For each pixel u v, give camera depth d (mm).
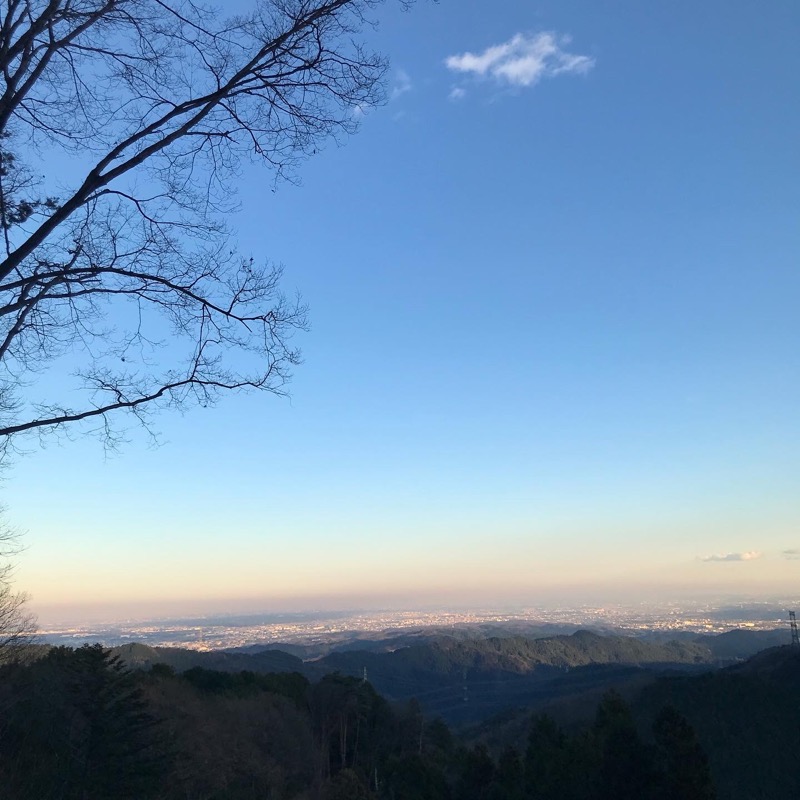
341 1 5773
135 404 6059
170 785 17938
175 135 5793
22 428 5590
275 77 6012
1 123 5426
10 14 5473
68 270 5723
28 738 15492
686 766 12641
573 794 15766
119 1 5879
